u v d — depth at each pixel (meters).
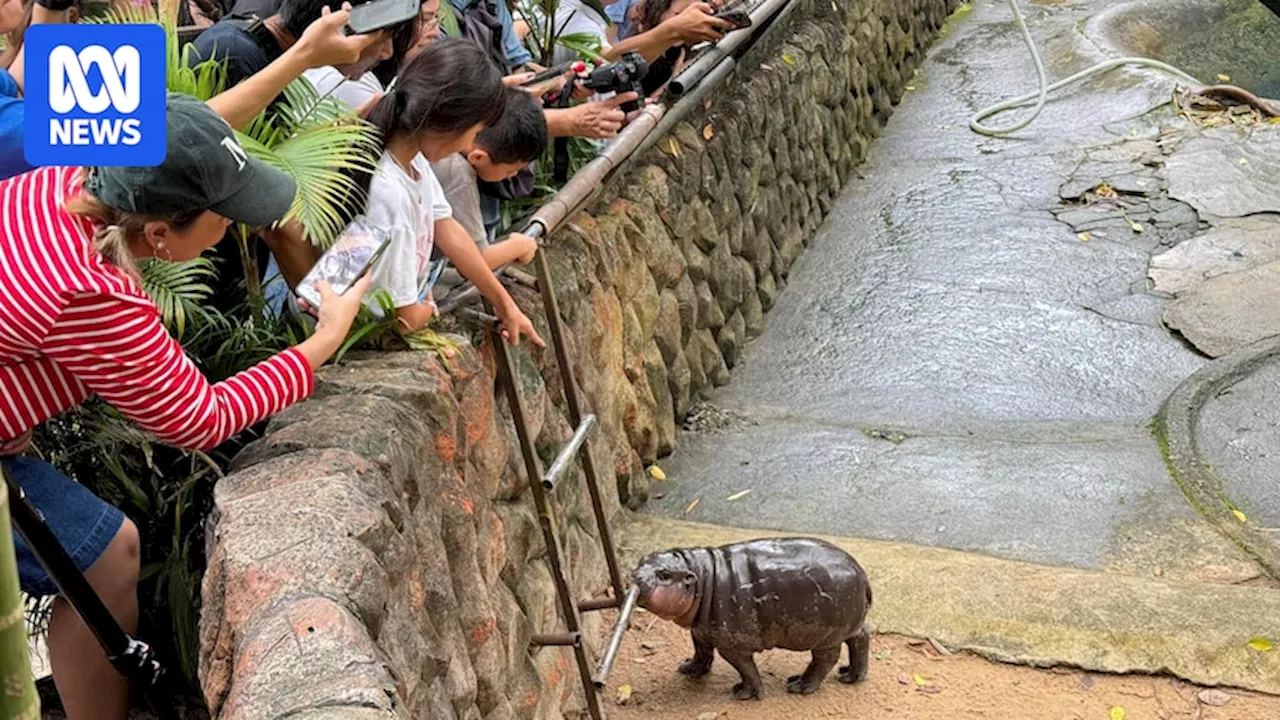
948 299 6.00
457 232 2.77
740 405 5.22
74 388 1.94
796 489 4.50
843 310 5.97
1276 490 4.46
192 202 1.83
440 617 2.49
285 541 1.94
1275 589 3.83
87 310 1.80
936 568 3.86
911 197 7.20
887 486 4.50
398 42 2.78
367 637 1.80
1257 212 6.62
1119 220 6.70
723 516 4.38
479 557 2.87
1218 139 7.39
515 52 3.96
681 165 4.83
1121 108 8.06
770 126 5.93
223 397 2.00
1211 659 3.45
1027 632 3.58
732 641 3.29
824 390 5.31
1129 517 4.27
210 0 3.25
